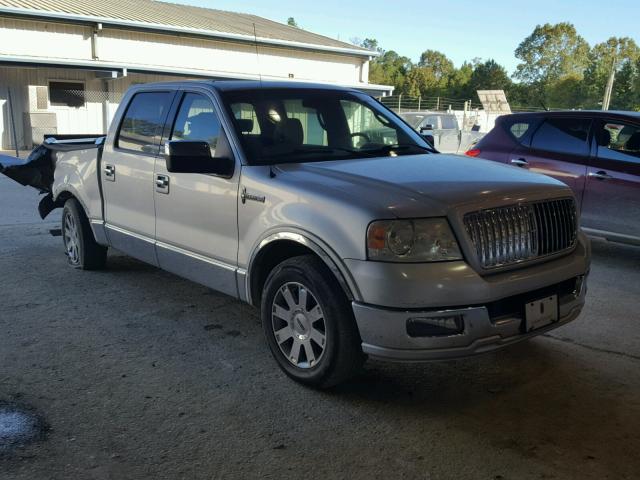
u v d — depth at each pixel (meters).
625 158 7.10
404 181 3.75
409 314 3.35
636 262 7.37
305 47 26.95
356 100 5.23
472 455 3.24
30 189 12.30
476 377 4.15
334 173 3.97
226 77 24.77
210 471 3.10
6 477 3.03
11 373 4.16
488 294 3.41
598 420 3.60
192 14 28.59
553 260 3.86
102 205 5.87
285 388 3.97
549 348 4.63
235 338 4.79
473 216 3.48
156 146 5.13
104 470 3.10
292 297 3.95
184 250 4.87
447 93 82.62
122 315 5.26
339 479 3.04
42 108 20.66
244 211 4.22
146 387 3.98
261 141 4.44
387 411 3.69
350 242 3.49
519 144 8.08
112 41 22.30
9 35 20.11
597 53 80.38
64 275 6.38
